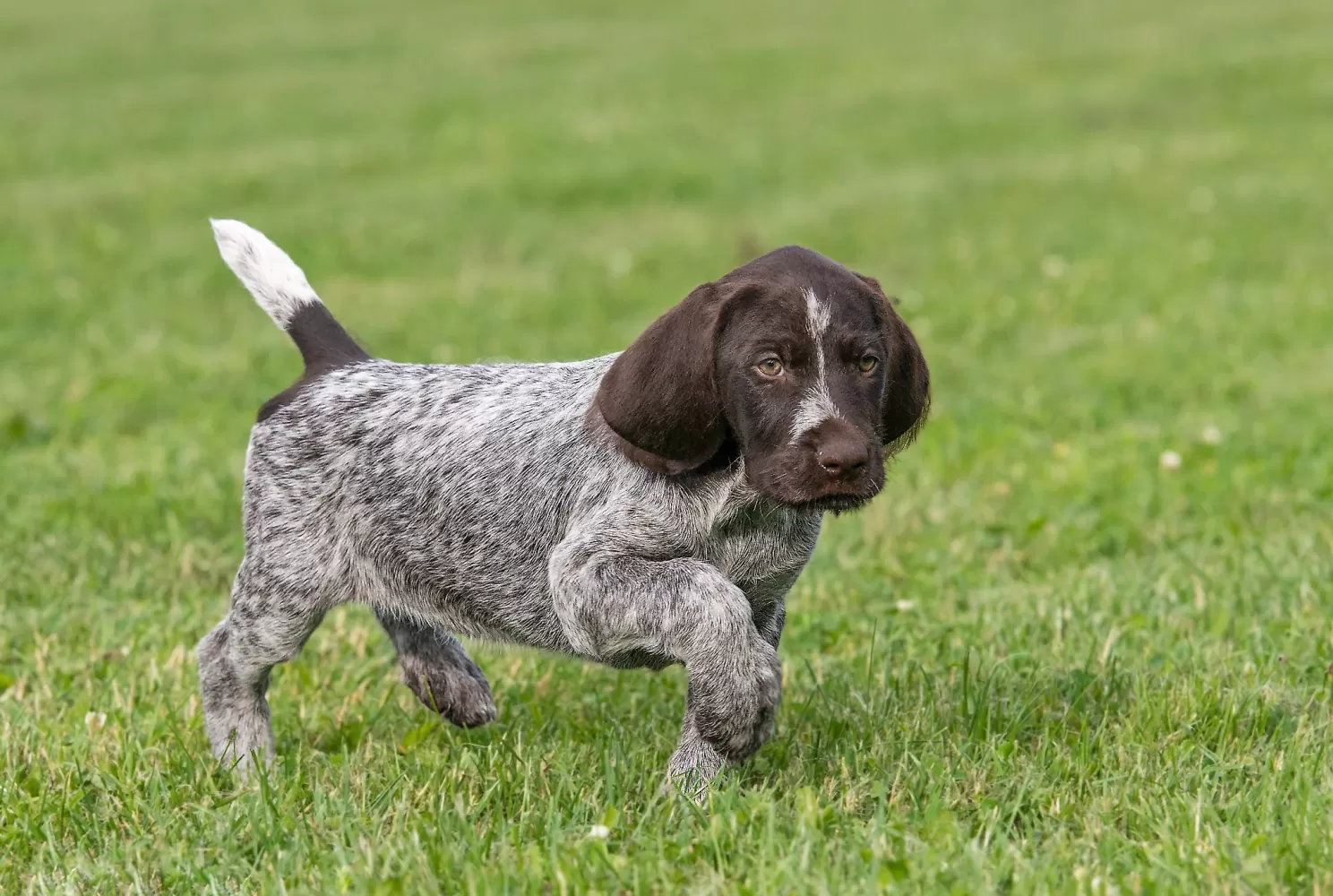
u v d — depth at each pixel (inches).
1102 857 228.2
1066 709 295.6
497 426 284.7
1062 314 765.9
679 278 908.0
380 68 1771.7
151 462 513.7
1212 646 325.1
